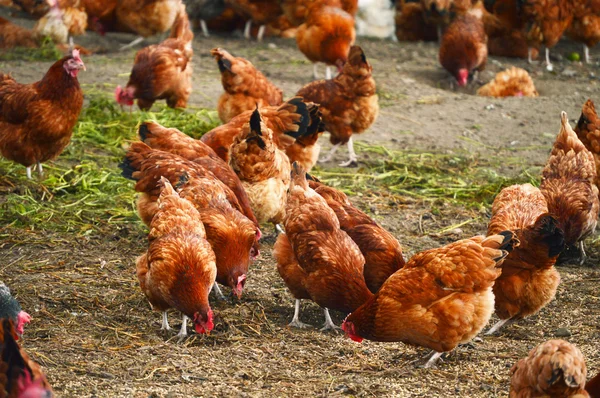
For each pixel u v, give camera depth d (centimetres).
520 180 693
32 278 620
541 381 545
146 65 727
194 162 635
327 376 583
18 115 661
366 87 698
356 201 680
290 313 616
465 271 581
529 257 598
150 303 604
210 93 774
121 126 722
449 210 676
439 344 585
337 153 723
